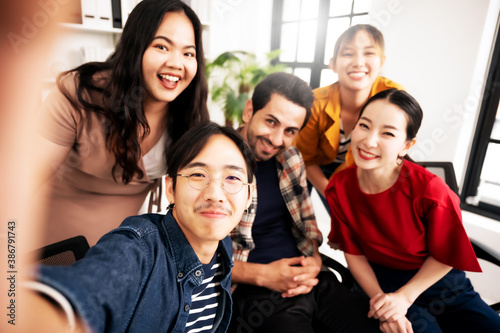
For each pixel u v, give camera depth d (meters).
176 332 0.61
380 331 0.86
